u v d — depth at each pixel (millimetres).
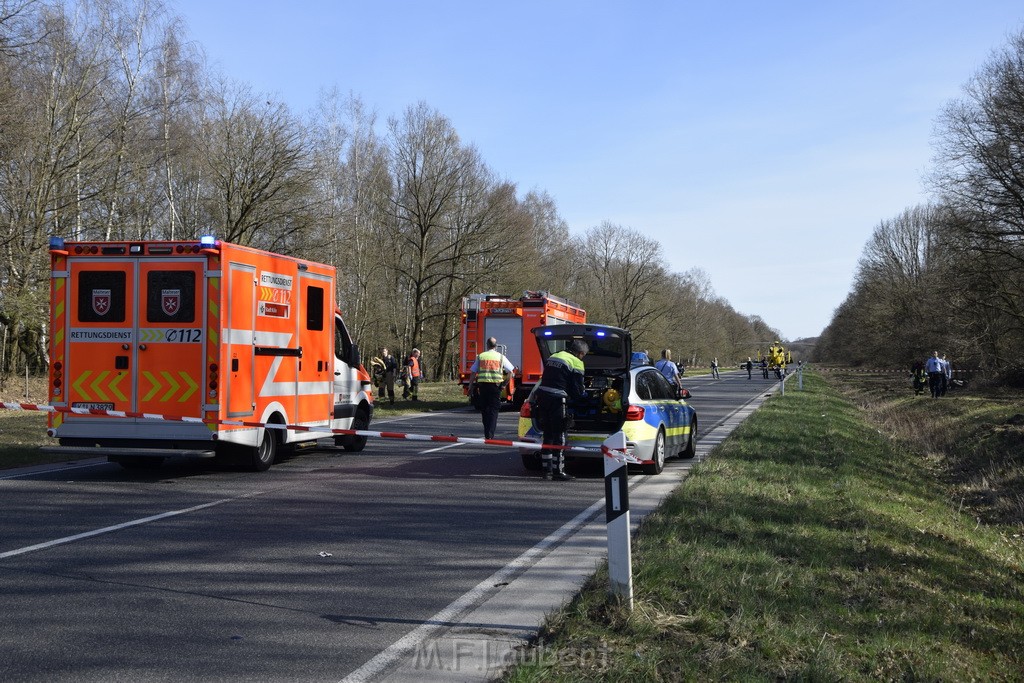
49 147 28766
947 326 46656
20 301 27156
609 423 12422
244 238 37719
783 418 23031
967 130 35750
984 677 5250
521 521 8984
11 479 11219
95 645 5012
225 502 9750
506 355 28094
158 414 11289
